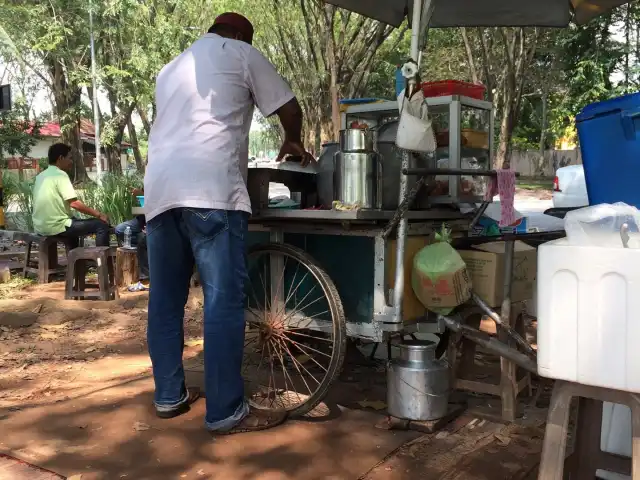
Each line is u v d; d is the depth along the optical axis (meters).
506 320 2.99
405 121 2.79
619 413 2.21
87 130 32.00
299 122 3.10
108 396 3.36
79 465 2.58
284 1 12.73
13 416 3.09
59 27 16.08
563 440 1.85
